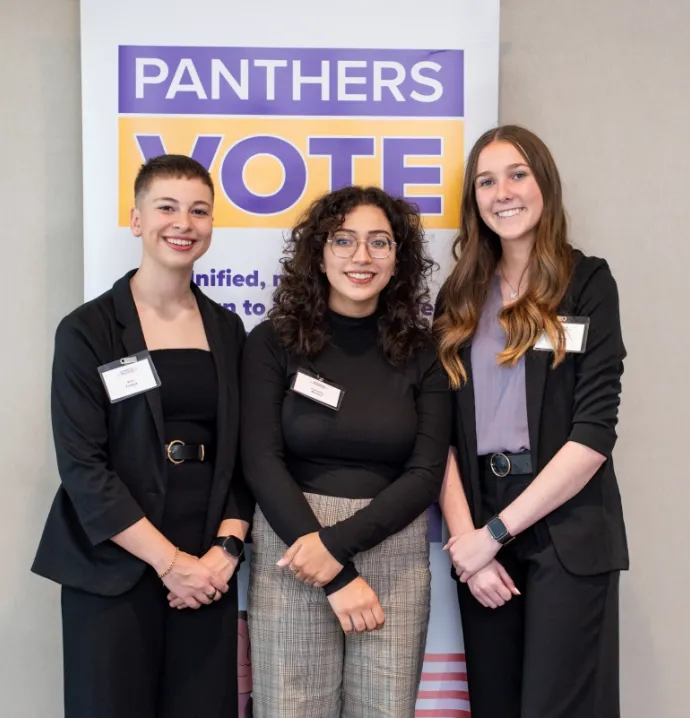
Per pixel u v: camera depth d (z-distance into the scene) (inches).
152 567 66.2
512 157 70.2
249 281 86.1
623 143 90.8
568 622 65.4
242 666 84.3
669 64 90.8
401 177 86.2
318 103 85.5
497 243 76.1
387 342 70.6
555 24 90.4
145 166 69.2
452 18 85.2
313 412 68.2
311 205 76.3
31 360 88.6
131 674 64.3
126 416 65.9
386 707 66.7
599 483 68.4
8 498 88.9
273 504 65.4
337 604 64.1
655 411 91.8
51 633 89.8
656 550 92.5
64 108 88.2
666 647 92.9
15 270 88.2
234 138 85.2
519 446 68.9
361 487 67.7
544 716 65.3
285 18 84.7
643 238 91.0
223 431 68.5
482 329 72.9
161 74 84.3
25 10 87.5
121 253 84.4
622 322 91.4
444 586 85.7
